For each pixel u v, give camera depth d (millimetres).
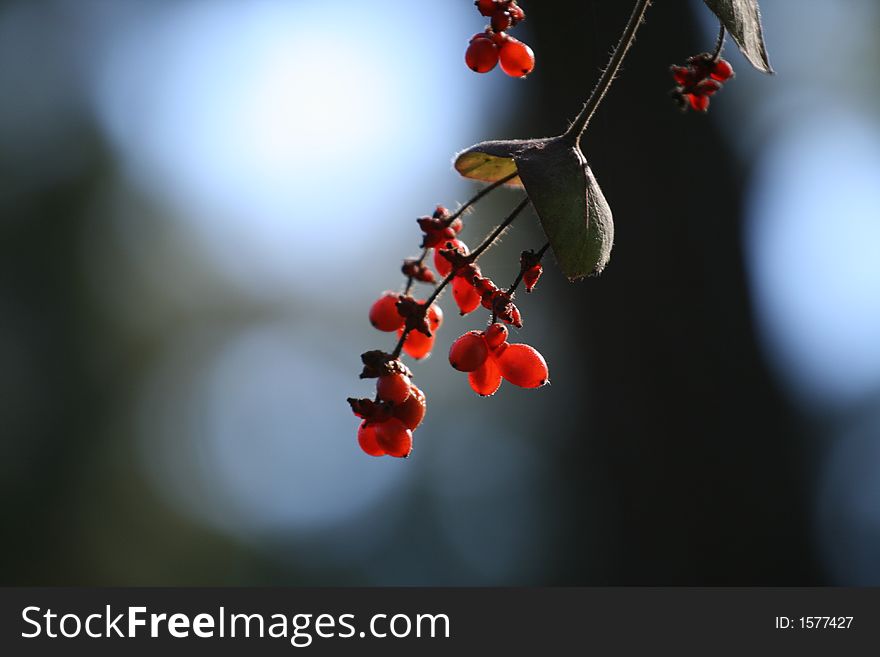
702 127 8859
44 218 22094
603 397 8914
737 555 8469
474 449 24781
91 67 23766
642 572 8688
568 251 2525
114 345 22734
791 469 8602
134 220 24266
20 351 20969
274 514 24516
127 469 21906
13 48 22875
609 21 8914
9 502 19641
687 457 8609
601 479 8953
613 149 8820
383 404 2709
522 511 20812
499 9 2953
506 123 10875
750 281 8781
